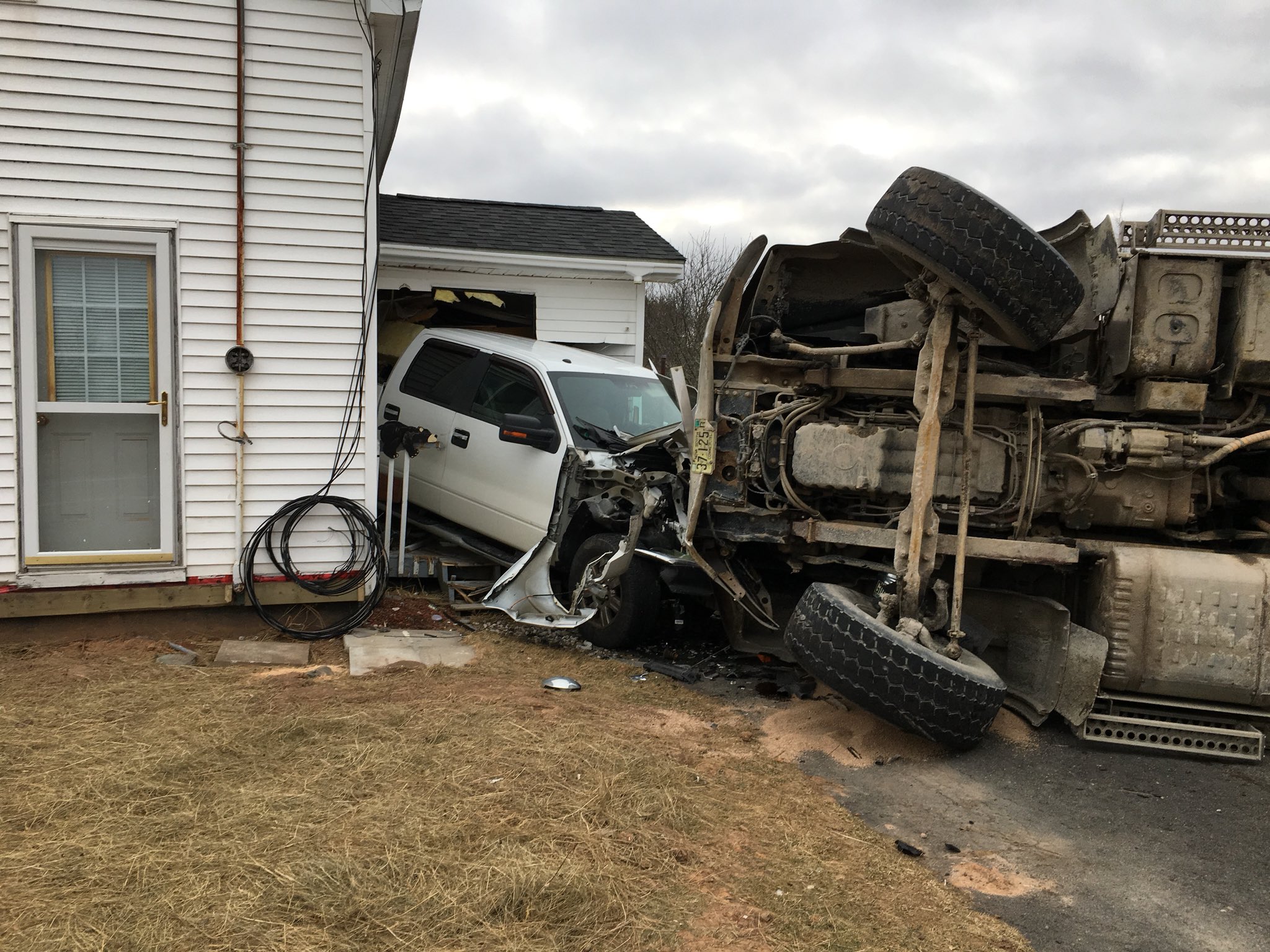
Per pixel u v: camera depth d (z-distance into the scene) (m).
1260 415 5.07
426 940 2.66
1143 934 3.12
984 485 4.92
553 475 6.80
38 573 5.68
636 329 10.81
